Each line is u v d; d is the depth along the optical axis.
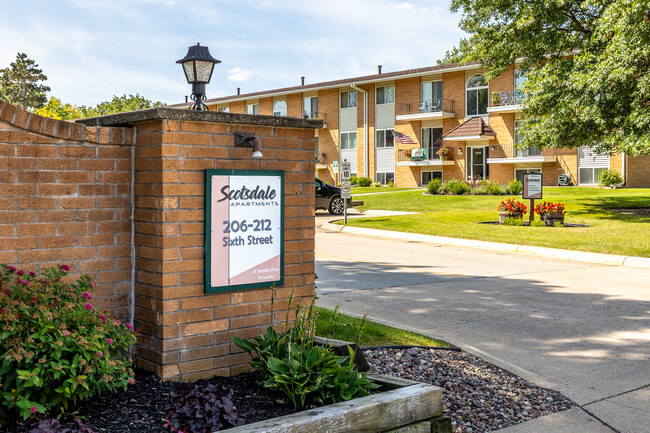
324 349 4.66
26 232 4.48
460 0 27.98
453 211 26.83
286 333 4.83
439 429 4.27
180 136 4.68
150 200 4.73
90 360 3.91
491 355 6.61
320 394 4.33
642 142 20.73
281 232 5.25
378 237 20.05
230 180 4.91
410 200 32.56
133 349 4.95
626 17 20.94
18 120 4.39
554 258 15.72
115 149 4.85
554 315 8.77
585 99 22.38
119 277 4.91
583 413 4.98
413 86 44.53
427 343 6.80
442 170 43.44
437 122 43.69
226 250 4.91
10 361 3.60
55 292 4.19
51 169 4.57
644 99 21.27
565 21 25.80
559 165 39.16
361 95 47.50
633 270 13.69
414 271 12.94
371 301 9.56
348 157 48.53
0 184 4.37
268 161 5.18
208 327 4.86
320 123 5.40
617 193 31.66
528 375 5.88
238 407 4.23
